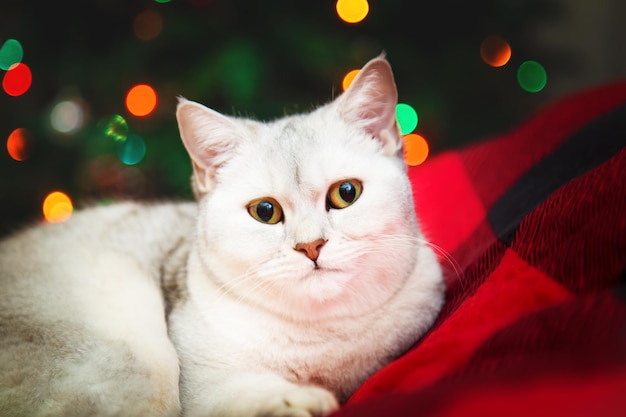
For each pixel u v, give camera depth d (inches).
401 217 17.1
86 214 21.0
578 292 14.2
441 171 23.6
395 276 17.0
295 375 17.2
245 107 28.0
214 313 17.3
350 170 16.9
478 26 33.3
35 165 31.9
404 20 32.4
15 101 32.7
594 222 14.6
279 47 29.0
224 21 29.6
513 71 34.5
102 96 30.6
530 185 19.5
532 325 13.3
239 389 15.9
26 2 31.8
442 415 11.5
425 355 14.1
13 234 21.0
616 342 12.1
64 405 15.9
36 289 17.6
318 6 30.6
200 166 18.5
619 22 45.9
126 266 18.8
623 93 21.8
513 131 24.2
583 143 19.6
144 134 28.7
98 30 31.7
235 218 17.2
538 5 32.9
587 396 11.1
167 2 29.8
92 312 17.3
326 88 30.0
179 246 20.0
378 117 18.1
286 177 16.8
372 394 14.0
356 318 17.0
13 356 16.3
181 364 17.3
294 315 16.8
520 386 11.7
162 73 29.3
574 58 36.6
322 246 16.2
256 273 16.7
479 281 16.7
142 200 26.0
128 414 16.0
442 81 31.7
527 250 15.8
